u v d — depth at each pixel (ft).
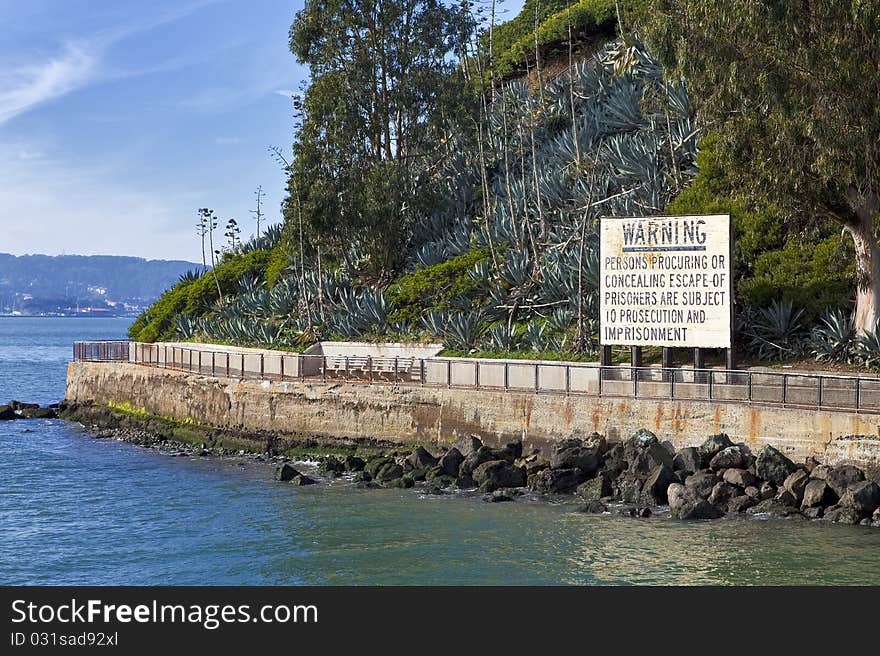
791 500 92.32
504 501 101.65
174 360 168.14
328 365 154.40
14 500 109.09
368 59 196.13
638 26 120.47
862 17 102.58
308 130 188.34
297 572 79.51
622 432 109.50
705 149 148.97
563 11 259.60
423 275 175.11
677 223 113.91
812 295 128.47
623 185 166.91
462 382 128.98
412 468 115.85
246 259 229.04
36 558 85.30
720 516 92.22
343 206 187.42
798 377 101.76
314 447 134.41
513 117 206.90
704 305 112.37
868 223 117.19
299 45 195.62
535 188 175.63
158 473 124.77
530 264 163.84
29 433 165.58
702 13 110.73
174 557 84.74
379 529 91.66
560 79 218.59
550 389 118.21
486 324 157.69
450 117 196.13
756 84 108.58
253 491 111.24
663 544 83.87
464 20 200.64
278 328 182.19
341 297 184.14
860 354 115.03
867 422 94.32
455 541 86.74
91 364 188.85
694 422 104.83
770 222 137.59
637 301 115.75
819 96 107.14
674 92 166.50
